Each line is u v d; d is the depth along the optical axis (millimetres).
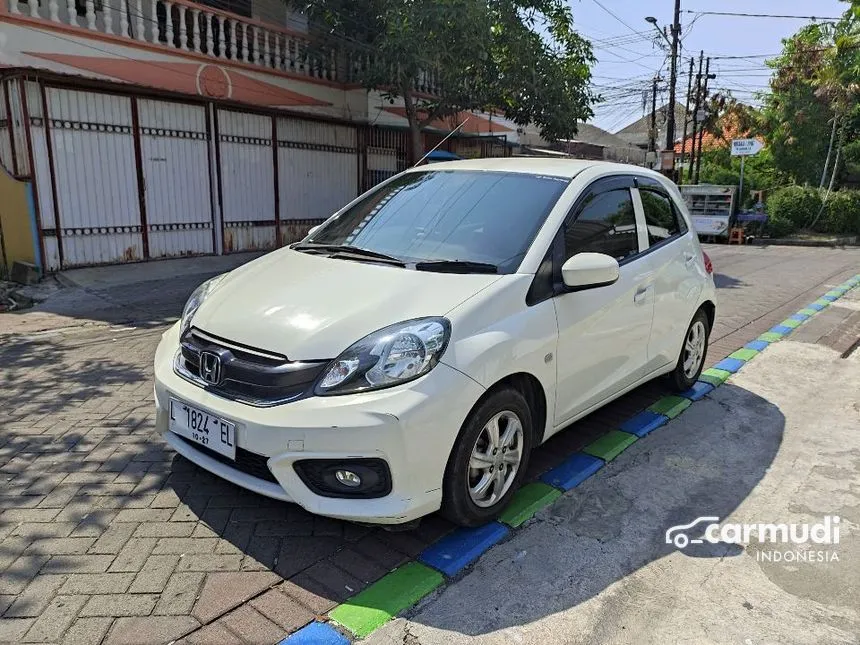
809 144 24141
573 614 2559
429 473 2717
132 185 10188
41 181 9109
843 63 23031
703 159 29406
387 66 11383
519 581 2750
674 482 3674
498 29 11453
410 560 2857
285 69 12492
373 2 11273
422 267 3232
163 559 2795
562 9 11977
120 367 5488
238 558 2822
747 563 2924
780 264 14047
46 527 3002
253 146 11984
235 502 3271
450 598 2627
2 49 8648
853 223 20859
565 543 3039
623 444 4121
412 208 3883
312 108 12930
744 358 6098
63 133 9273
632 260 4008
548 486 3549
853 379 5598
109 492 3332
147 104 10219
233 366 2826
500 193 3738
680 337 4652
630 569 2857
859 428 4516
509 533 3102
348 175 14086
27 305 8133
